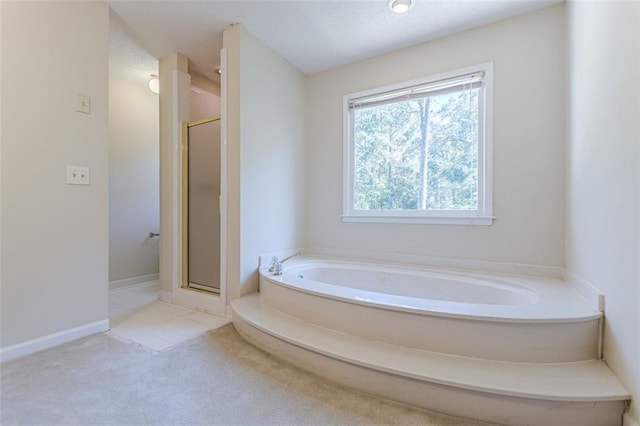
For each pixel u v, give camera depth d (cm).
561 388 126
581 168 178
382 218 287
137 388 151
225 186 253
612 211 137
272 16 231
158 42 270
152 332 219
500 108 234
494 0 210
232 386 155
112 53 291
